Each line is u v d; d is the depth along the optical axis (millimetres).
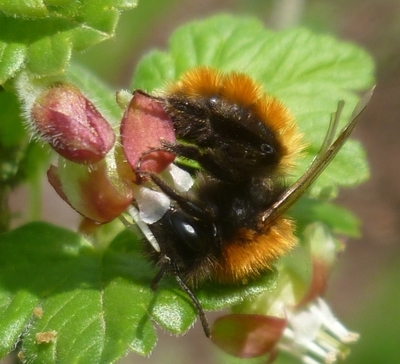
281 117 50
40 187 62
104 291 51
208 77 50
